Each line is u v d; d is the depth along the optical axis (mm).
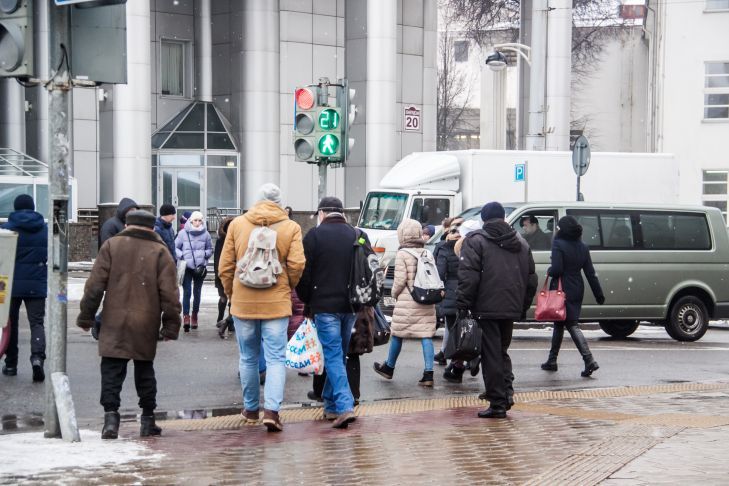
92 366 17859
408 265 16438
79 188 52062
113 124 46875
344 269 12633
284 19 54469
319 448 10898
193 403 14633
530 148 36750
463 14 83812
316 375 14812
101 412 13828
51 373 11203
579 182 30875
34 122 52312
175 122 54781
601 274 23281
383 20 52062
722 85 62625
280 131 54625
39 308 16203
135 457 10219
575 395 15375
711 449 10430
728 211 62688
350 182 53219
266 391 12195
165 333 11758
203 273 23641
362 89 52594
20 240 16047
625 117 86812
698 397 14914
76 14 10953
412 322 16500
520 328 26734
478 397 15000
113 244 11617
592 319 23328
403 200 31547
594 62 86812
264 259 12086
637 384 16922
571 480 9031
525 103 67438
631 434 11445
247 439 11555
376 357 20094
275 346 12227
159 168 53906
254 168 54031
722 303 24141
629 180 33562
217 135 54781
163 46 55250
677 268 23781
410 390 16109
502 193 32375
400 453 10547
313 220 54094
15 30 10633
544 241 23109
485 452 10547
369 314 13289
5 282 11711
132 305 11539
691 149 62906
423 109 59500
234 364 18375
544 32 36625
